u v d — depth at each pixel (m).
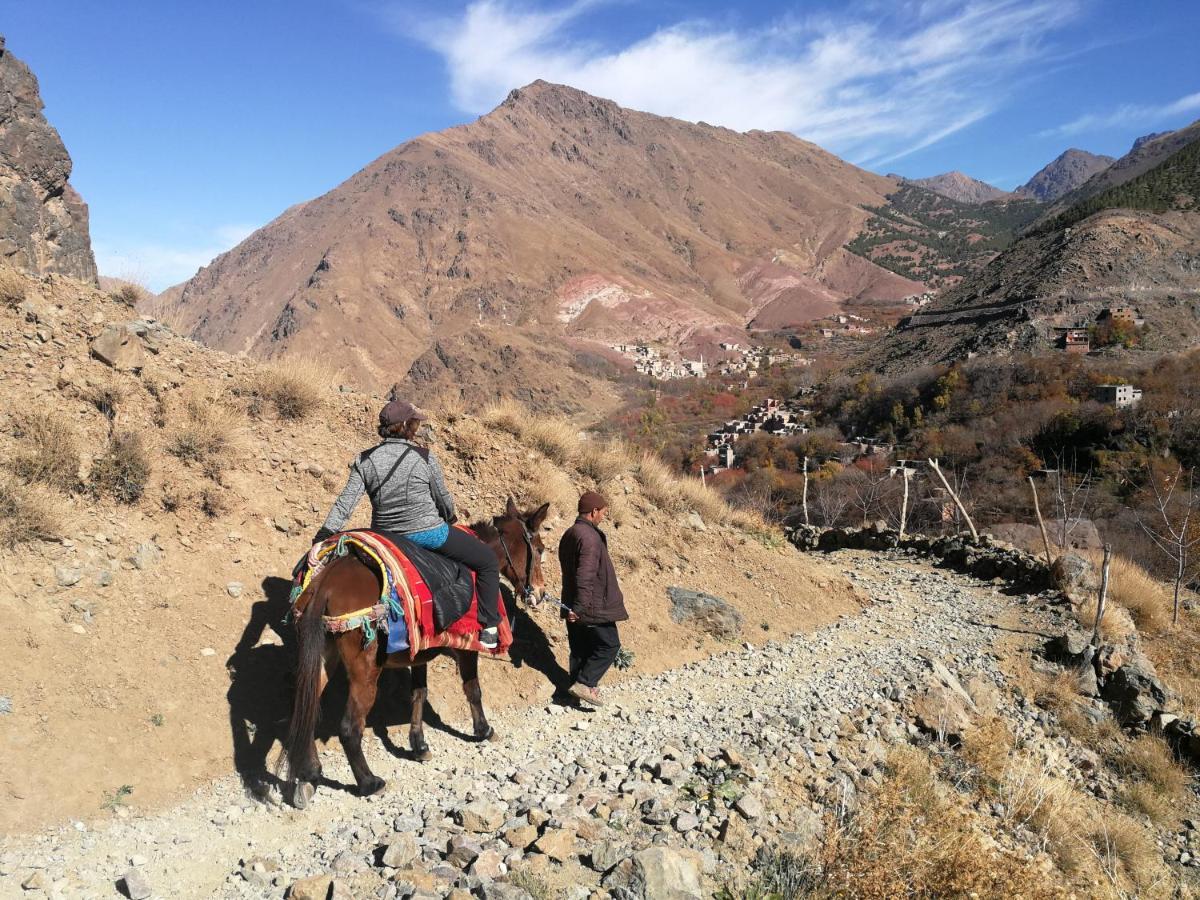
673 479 12.84
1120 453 59.72
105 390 6.76
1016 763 7.72
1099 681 10.27
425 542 5.28
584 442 11.51
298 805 5.00
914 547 17.20
